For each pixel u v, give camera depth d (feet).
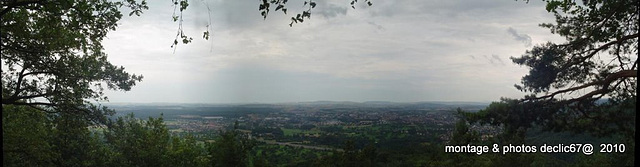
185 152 80.94
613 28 28.19
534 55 30.71
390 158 88.63
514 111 27.58
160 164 77.71
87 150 61.67
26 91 38.14
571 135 29.55
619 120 27.78
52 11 29.53
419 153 83.56
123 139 74.33
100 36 35.42
